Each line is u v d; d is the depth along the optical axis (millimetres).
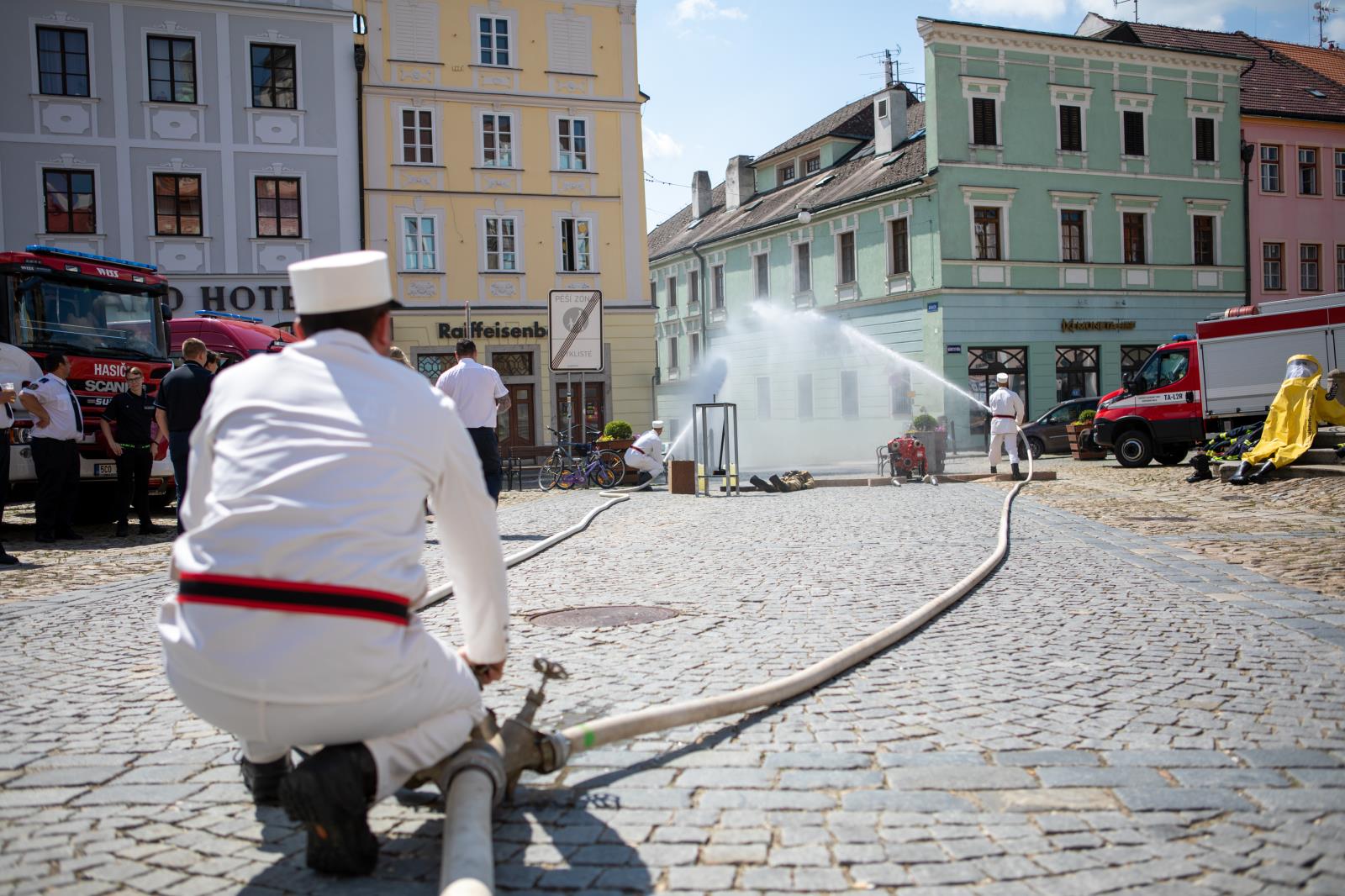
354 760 2859
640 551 10359
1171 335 40250
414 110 33125
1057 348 38312
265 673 2668
